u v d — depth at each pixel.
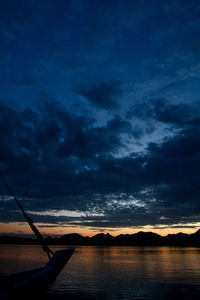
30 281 10.52
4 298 8.55
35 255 43.09
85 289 12.84
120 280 15.71
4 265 24.59
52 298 10.80
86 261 31.00
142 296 11.20
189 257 39.62
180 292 12.05
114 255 46.22
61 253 17.67
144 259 34.94
